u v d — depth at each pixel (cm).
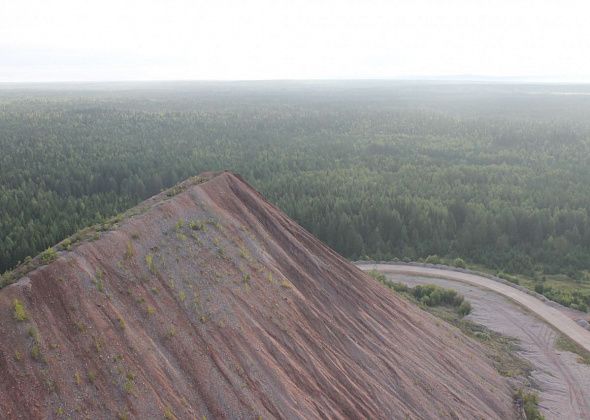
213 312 2623
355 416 2623
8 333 1920
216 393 2259
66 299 2167
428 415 2977
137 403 2005
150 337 2297
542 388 3853
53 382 1880
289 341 2769
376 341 3334
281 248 3550
